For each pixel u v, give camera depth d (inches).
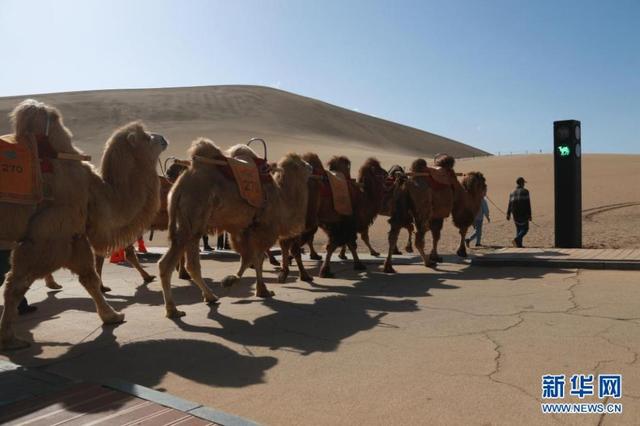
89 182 266.4
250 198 333.7
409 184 457.4
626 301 303.4
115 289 400.5
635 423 158.6
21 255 241.0
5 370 203.3
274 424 164.2
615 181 1203.2
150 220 293.6
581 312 281.4
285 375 205.0
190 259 326.0
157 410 165.2
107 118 3678.6
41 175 243.0
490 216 931.3
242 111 4419.3
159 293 379.6
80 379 201.9
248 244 351.3
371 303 323.3
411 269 463.8
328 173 431.2
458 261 496.4
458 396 179.6
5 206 234.5
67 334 267.1
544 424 159.0
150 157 287.7
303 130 4195.4
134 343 249.6
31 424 156.2
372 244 696.4
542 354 217.0
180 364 220.2
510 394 179.9
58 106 3826.3
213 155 324.5
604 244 612.1
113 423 156.3
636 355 212.8
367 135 4830.2
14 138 245.3
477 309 297.3
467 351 224.4
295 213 371.2
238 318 294.8
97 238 273.7
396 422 162.7
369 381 195.5
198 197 312.5
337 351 231.8
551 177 1334.9
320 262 531.2
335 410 172.2
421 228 464.4
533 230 775.1
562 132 550.0
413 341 241.6
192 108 4234.7
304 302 332.2
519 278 394.0
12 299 241.6
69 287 410.0
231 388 193.6
